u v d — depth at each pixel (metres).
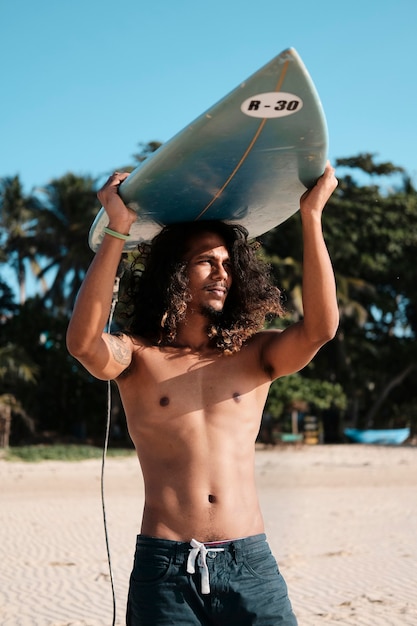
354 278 32.81
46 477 17.09
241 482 2.77
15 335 29.31
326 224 31.28
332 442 32.22
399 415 33.44
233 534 2.67
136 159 30.20
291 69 2.38
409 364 32.97
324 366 32.66
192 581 2.59
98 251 2.79
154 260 3.10
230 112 2.55
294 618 2.66
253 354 3.01
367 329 34.38
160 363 2.89
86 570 7.26
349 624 5.33
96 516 10.72
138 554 2.70
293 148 2.76
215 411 2.82
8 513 11.02
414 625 5.29
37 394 28.80
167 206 3.09
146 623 2.59
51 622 5.53
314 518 10.29
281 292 3.29
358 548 8.17
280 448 26.81
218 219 3.30
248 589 2.60
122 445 28.72
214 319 2.98
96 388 29.06
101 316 2.70
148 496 2.77
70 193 35.53
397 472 17.50
